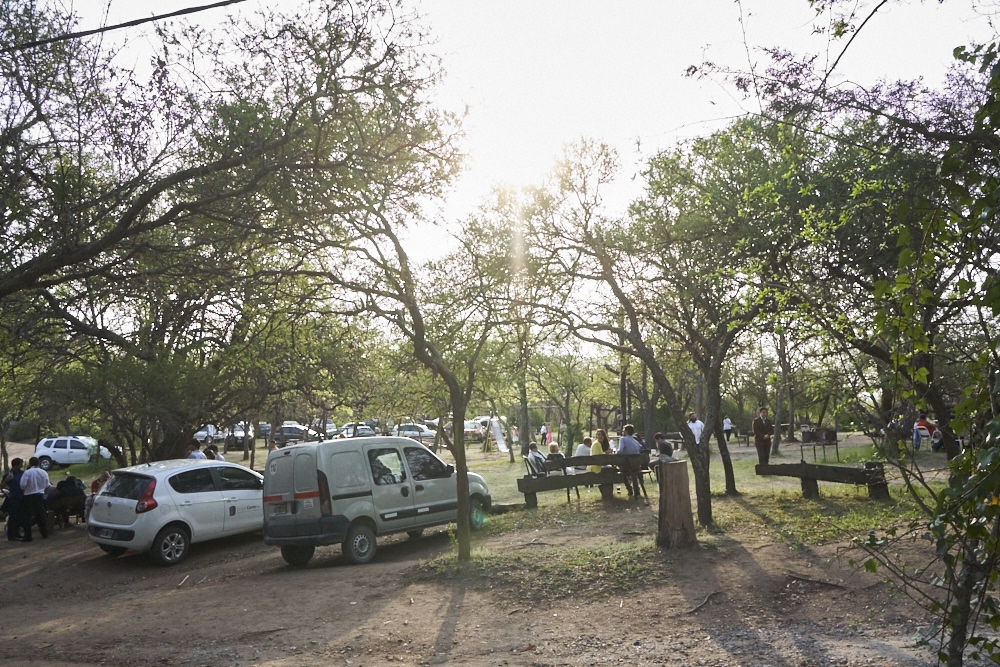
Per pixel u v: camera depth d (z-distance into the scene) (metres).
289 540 13.34
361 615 9.41
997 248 4.32
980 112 3.71
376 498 13.86
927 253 3.42
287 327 14.20
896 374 3.85
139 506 15.30
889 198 9.89
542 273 12.99
